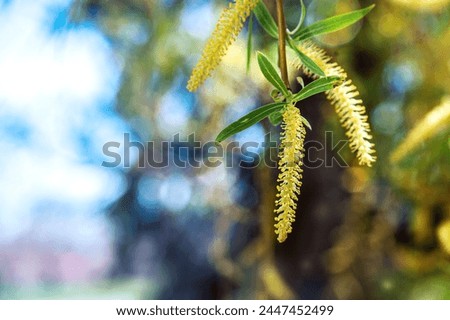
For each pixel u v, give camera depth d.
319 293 0.55
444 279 0.52
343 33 0.51
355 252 0.54
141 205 0.67
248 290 0.56
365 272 0.55
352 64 0.53
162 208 0.65
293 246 0.56
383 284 0.55
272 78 0.23
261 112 0.23
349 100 0.25
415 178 0.48
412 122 0.50
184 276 0.68
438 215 0.50
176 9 0.52
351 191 0.53
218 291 0.65
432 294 0.53
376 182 0.53
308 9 0.50
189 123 0.56
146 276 0.71
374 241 0.54
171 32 0.52
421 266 0.51
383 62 0.53
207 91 0.52
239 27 0.23
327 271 0.55
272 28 0.26
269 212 0.52
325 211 0.54
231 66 0.48
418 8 0.43
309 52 0.26
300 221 0.55
